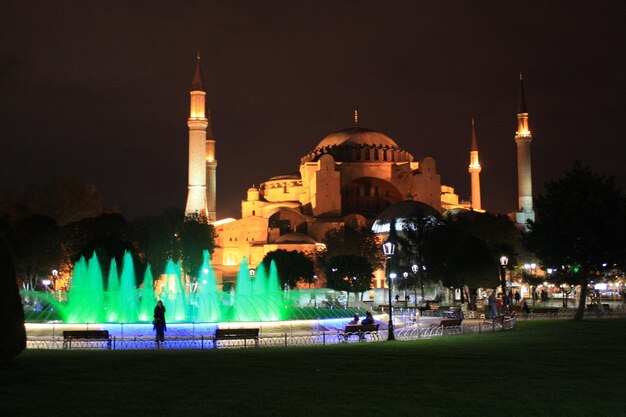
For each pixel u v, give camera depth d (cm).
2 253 2327
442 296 11181
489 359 2559
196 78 13375
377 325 3725
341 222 14788
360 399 1752
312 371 2247
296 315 5731
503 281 5397
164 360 2556
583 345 3092
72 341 3475
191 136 13138
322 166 15762
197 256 10450
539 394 1820
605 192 5078
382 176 16588
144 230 10525
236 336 3362
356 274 10369
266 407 1656
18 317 2348
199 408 1644
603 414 1587
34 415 1578
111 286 7825
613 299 10150
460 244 7819
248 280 10575
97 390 1883
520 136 15012
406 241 9256
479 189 17525
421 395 1805
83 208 11800
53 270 9181
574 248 5078
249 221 15138
